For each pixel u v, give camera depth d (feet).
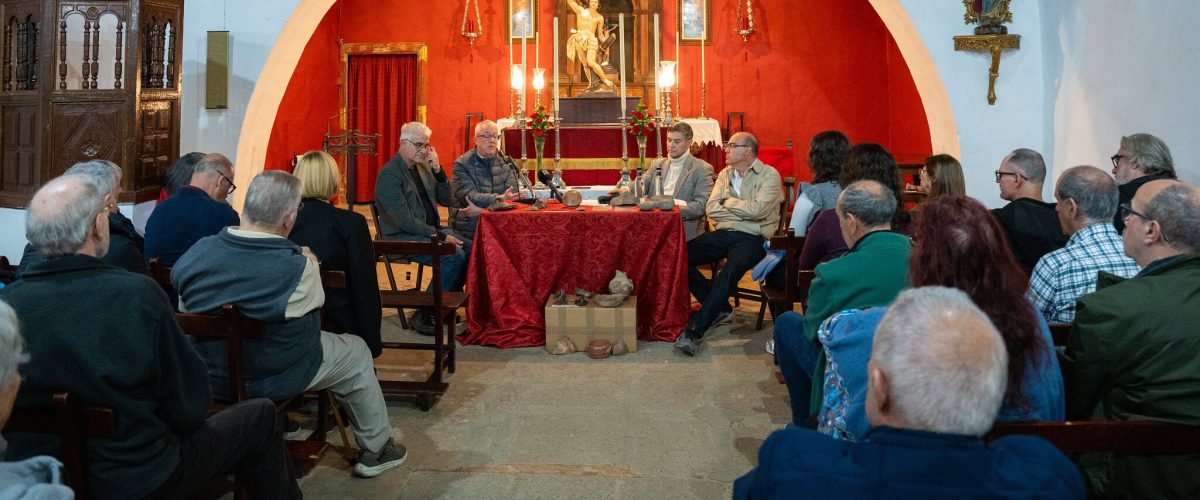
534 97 32.04
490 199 17.34
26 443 6.28
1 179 16.30
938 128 18.65
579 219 15.53
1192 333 6.05
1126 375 6.30
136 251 9.98
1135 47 13.96
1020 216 10.34
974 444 4.12
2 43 16.14
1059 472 4.23
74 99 15.52
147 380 6.32
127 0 15.38
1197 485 5.84
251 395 8.57
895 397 4.17
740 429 11.46
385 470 10.06
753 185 16.42
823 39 32.17
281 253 8.57
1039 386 5.90
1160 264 6.68
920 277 6.16
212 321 8.09
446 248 12.35
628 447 10.84
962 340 4.09
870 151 12.03
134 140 15.56
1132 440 5.57
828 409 7.02
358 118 32.78
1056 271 8.49
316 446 9.75
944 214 6.17
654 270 15.78
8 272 9.93
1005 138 17.33
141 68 15.97
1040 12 17.04
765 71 32.35
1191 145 12.48
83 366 6.02
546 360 14.53
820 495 4.24
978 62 17.25
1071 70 16.16
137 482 6.26
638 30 31.96
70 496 4.75
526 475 9.98
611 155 28.71
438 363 12.54
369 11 32.40
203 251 8.63
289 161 29.99
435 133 32.83
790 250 13.42
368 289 10.28
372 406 9.78
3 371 4.65
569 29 31.99
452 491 9.55
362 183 32.60
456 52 32.50
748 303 18.84
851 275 7.89
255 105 18.01
